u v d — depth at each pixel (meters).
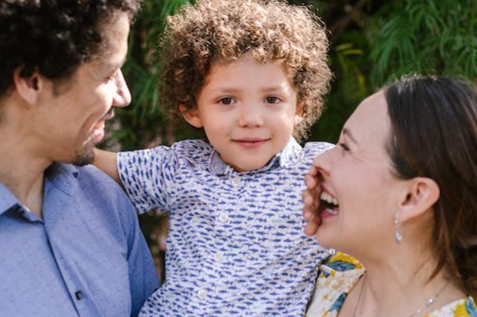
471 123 1.79
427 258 1.85
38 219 1.89
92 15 1.76
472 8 3.01
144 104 3.02
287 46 2.16
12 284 1.81
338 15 3.53
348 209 1.86
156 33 3.04
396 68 3.09
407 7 2.99
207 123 2.21
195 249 2.20
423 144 1.77
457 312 1.80
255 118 2.14
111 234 2.08
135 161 2.28
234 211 2.16
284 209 2.15
